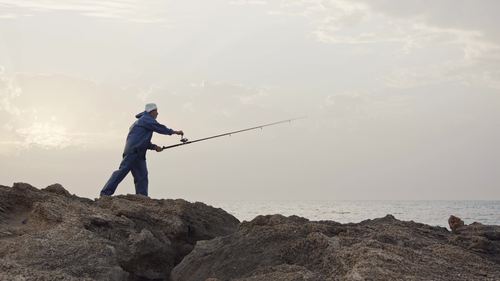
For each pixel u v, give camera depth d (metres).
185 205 11.05
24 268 6.50
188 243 10.38
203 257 7.96
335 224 8.88
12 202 9.76
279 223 8.42
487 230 8.64
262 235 7.82
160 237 9.70
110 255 7.77
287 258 7.16
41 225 8.91
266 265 7.13
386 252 6.63
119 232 9.09
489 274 6.32
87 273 7.20
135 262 8.78
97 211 9.62
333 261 6.68
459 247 7.59
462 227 8.93
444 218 73.25
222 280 7.15
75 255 7.50
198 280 7.52
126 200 10.84
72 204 9.75
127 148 12.87
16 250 7.52
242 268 7.29
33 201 9.81
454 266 6.54
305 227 7.95
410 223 9.53
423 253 7.03
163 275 9.17
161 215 10.38
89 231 8.32
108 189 12.74
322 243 7.13
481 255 7.46
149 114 13.18
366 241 7.09
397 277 5.83
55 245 7.65
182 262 8.16
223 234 10.99
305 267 6.83
